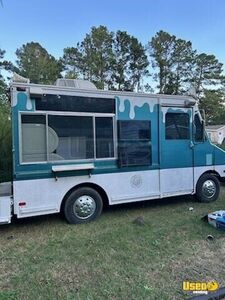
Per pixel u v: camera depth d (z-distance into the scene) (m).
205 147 7.30
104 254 4.57
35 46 45.69
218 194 7.66
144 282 3.77
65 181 5.72
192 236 5.25
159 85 46.81
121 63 43.75
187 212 6.68
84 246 4.87
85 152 5.86
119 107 6.15
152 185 6.57
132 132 6.30
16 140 5.29
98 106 5.94
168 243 4.96
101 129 6.00
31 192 5.43
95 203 6.07
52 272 4.04
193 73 48.75
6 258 4.46
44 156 5.51
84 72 43.09
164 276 3.92
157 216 6.40
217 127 39.44
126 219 6.20
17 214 5.32
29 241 5.10
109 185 6.12
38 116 5.44
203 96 48.59
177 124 6.87
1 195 5.38
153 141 6.56
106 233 5.41
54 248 4.80
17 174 5.31
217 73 49.28
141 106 6.39
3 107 8.00
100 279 3.85
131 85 44.53
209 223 5.80
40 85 5.44
